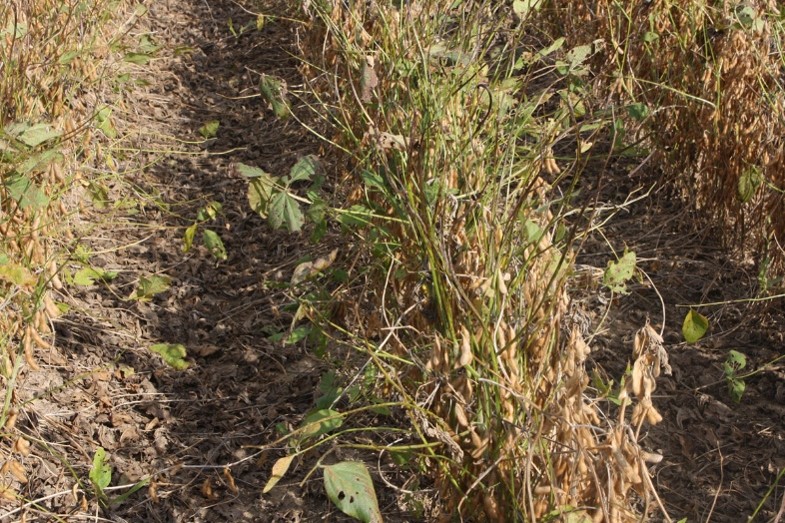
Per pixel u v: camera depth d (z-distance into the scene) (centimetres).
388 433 345
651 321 417
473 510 268
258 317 437
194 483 333
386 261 337
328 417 254
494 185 299
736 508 318
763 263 394
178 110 662
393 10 427
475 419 263
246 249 493
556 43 373
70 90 443
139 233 499
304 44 574
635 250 466
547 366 257
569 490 236
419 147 297
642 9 494
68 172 444
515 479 251
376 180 304
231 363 404
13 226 357
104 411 366
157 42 731
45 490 321
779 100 406
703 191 467
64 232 448
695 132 459
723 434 353
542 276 273
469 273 269
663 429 356
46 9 498
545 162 308
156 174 568
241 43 780
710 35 458
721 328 411
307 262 322
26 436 303
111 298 441
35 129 314
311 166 304
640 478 215
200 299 452
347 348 372
